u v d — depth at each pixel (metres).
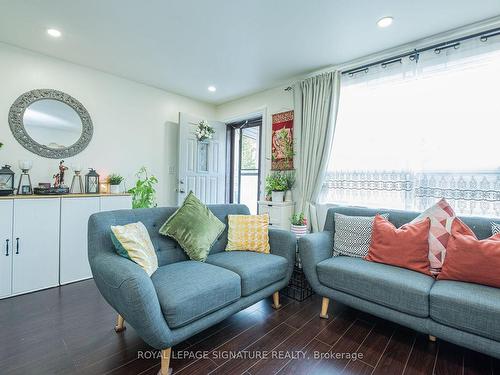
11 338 1.73
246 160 4.68
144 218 2.03
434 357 1.62
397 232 2.04
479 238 1.85
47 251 2.57
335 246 2.40
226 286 1.71
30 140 2.82
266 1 1.98
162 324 1.37
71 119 3.10
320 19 2.19
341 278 1.95
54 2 2.02
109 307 2.19
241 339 1.78
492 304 1.39
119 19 2.23
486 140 2.14
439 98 2.36
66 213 2.70
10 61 2.69
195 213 2.21
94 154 3.30
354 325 1.98
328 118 3.04
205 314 1.60
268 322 2.01
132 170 3.66
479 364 1.56
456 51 2.29
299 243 2.24
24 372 1.42
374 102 2.76
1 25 2.33
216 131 4.48
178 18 2.21
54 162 3.00
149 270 1.65
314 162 3.14
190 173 4.14
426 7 2.01
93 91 3.27
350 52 2.75
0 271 2.31
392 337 1.83
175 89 3.94
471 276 1.64
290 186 3.45
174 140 4.15
